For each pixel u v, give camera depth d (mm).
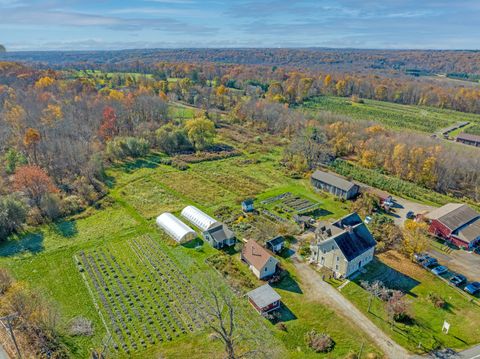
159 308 40469
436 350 35188
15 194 60906
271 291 41125
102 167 78625
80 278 45219
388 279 45781
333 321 38812
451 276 46594
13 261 48375
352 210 65125
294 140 93875
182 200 68250
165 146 96500
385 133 95938
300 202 68250
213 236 52156
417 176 78688
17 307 37500
